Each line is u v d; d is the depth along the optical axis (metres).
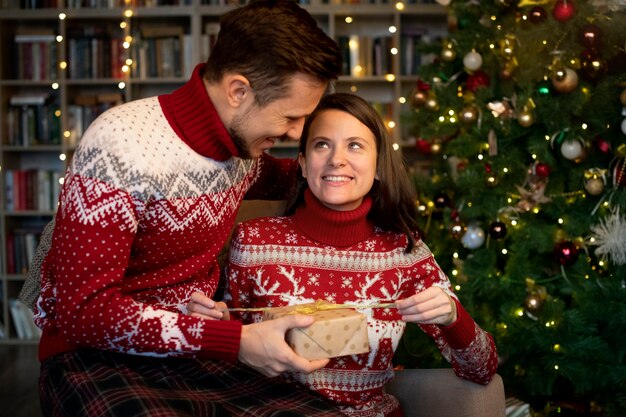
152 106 1.39
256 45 1.30
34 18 4.65
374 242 1.63
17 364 4.00
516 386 2.86
